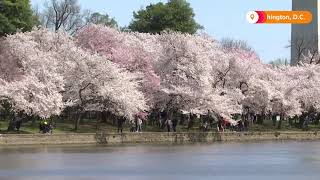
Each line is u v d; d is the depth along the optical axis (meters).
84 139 64.69
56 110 65.69
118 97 69.75
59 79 67.75
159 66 79.25
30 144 61.00
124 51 81.19
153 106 78.38
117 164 37.78
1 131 65.19
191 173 32.22
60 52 74.25
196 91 76.75
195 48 78.69
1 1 68.44
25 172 32.62
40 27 79.75
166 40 82.31
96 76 70.31
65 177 29.98
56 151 50.75
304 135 84.56
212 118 82.31
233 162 39.78
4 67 72.06
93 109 71.12
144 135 68.88
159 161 40.38
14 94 63.75
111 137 66.56
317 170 34.22
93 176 30.58
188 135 72.06
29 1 74.44
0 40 73.00
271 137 81.62
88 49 80.44
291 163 39.06
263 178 29.83
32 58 69.31
